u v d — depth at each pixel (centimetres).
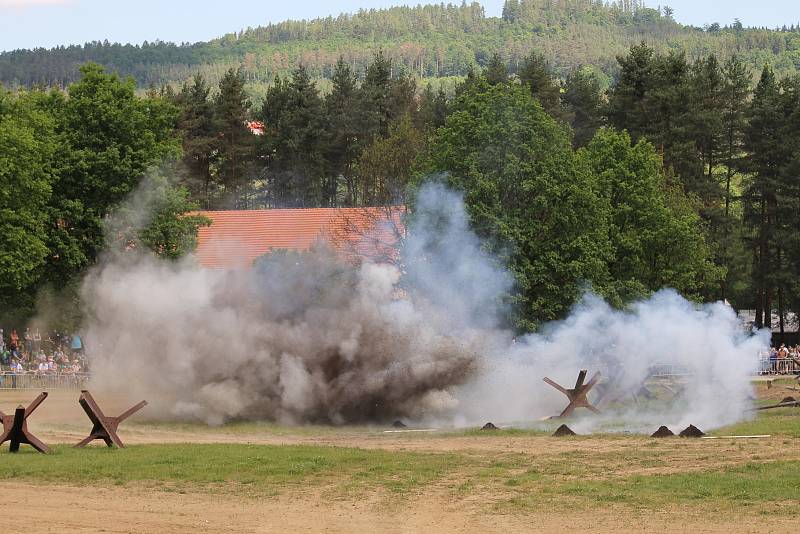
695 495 5162
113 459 6262
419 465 6212
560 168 12488
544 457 6612
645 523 4606
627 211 13950
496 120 12725
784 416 9275
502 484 5581
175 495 5269
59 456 6378
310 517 4772
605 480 5675
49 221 15175
